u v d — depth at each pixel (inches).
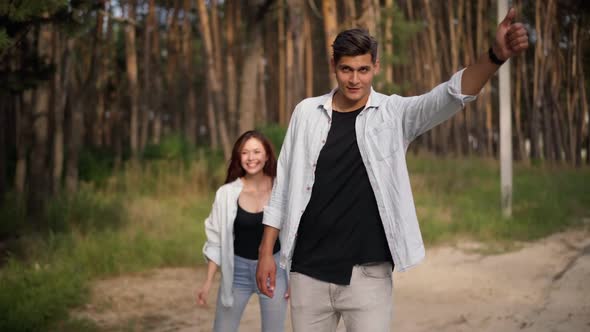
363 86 80.7
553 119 813.2
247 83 500.1
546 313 183.5
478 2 778.2
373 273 82.4
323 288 83.9
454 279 240.2
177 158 493.7
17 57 247.3
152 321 189.9
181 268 265.4
